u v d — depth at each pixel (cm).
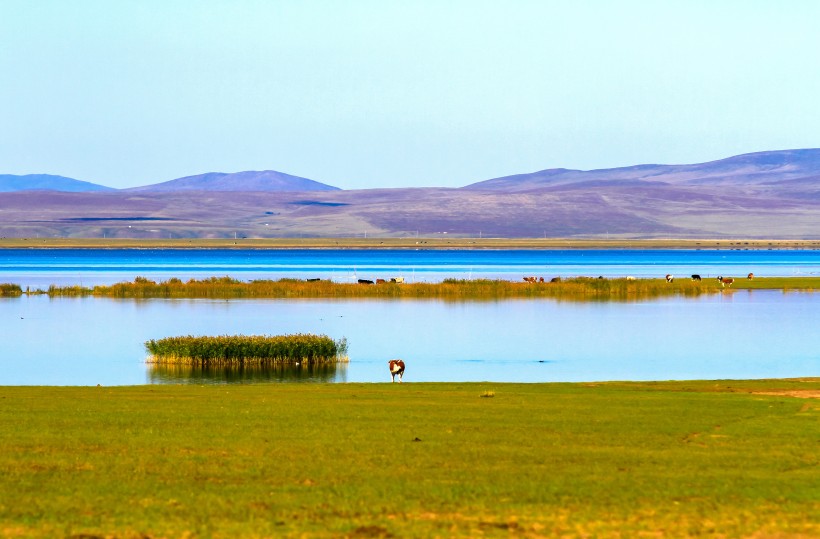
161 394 11050
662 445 7781
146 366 15775
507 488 6388
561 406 9856
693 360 16575
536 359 16762
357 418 8981
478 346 18638
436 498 6147
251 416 9088
